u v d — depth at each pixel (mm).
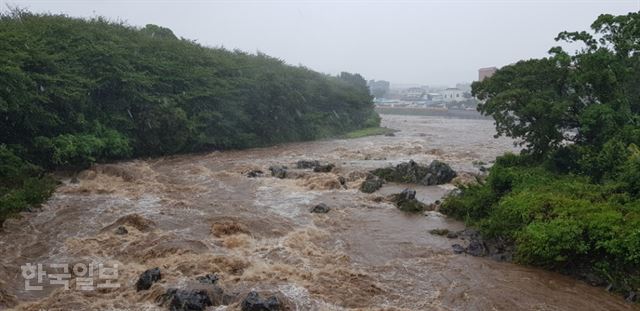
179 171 32094
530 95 22016
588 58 21438
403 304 13688
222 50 54500
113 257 16531
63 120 32438
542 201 17484
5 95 26906
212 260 15953
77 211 21625
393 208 23625
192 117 41375
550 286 15039
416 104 141125
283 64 62375
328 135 56906
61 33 35906
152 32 51375
